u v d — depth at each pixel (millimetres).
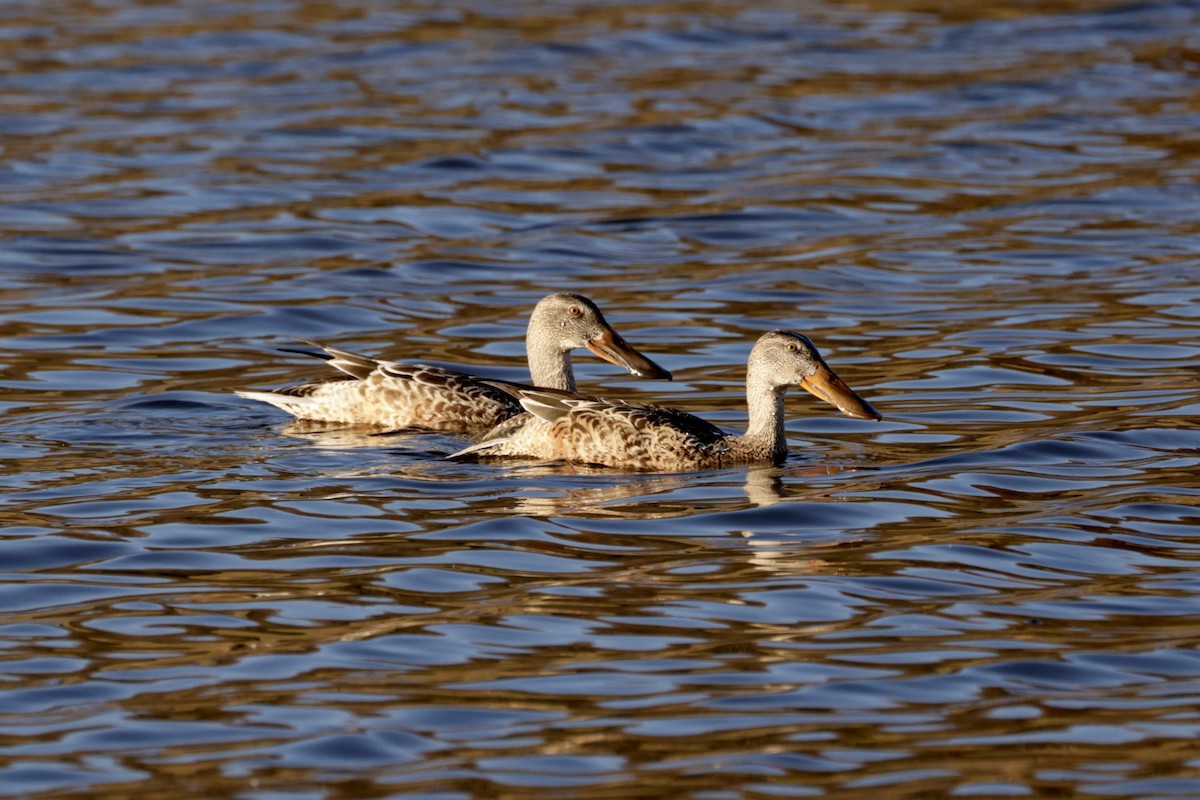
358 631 10781
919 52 35781
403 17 39375
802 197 25984
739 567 11992
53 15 39781
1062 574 11828
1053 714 9547
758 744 9188
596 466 14922
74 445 15289
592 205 25672
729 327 20031
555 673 10133
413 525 12984
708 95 32250
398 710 9633
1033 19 38719
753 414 15203
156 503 13492
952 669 10172
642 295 21375
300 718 9523
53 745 9219
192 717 9555
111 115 30719
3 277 21922
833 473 14578
